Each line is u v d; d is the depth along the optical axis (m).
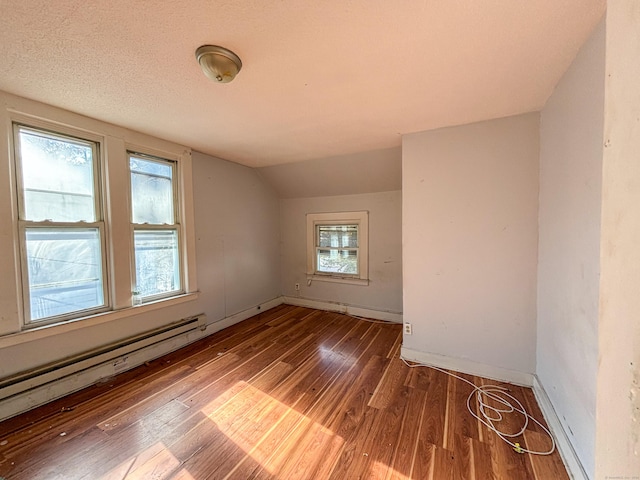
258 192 3.93
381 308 3.71
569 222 1.45
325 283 4.11
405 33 1.17
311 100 1.80
